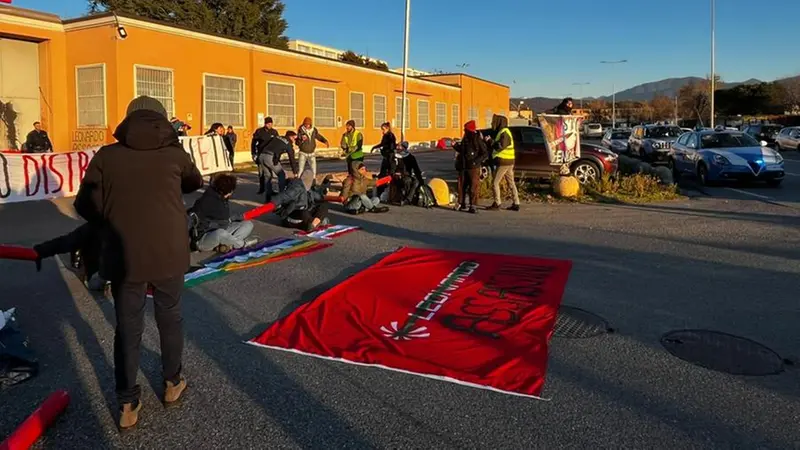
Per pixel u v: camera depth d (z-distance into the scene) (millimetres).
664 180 16234
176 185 3564
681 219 11031
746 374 4184
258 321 5301
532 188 15477
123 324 3443
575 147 14227
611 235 9422
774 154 16516
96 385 4047
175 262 3518
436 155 36688
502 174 12062
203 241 7980
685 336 4926
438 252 7984
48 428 3445
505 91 71438
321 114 34719
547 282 6441
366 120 39750
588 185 15047
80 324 5258
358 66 38125
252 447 3260
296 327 5043
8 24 21750
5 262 7496
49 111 23594
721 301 5879
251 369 4258
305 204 10000
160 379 4137
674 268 7211
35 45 23469
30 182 12320
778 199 13758
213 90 26703
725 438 3346
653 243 8758
